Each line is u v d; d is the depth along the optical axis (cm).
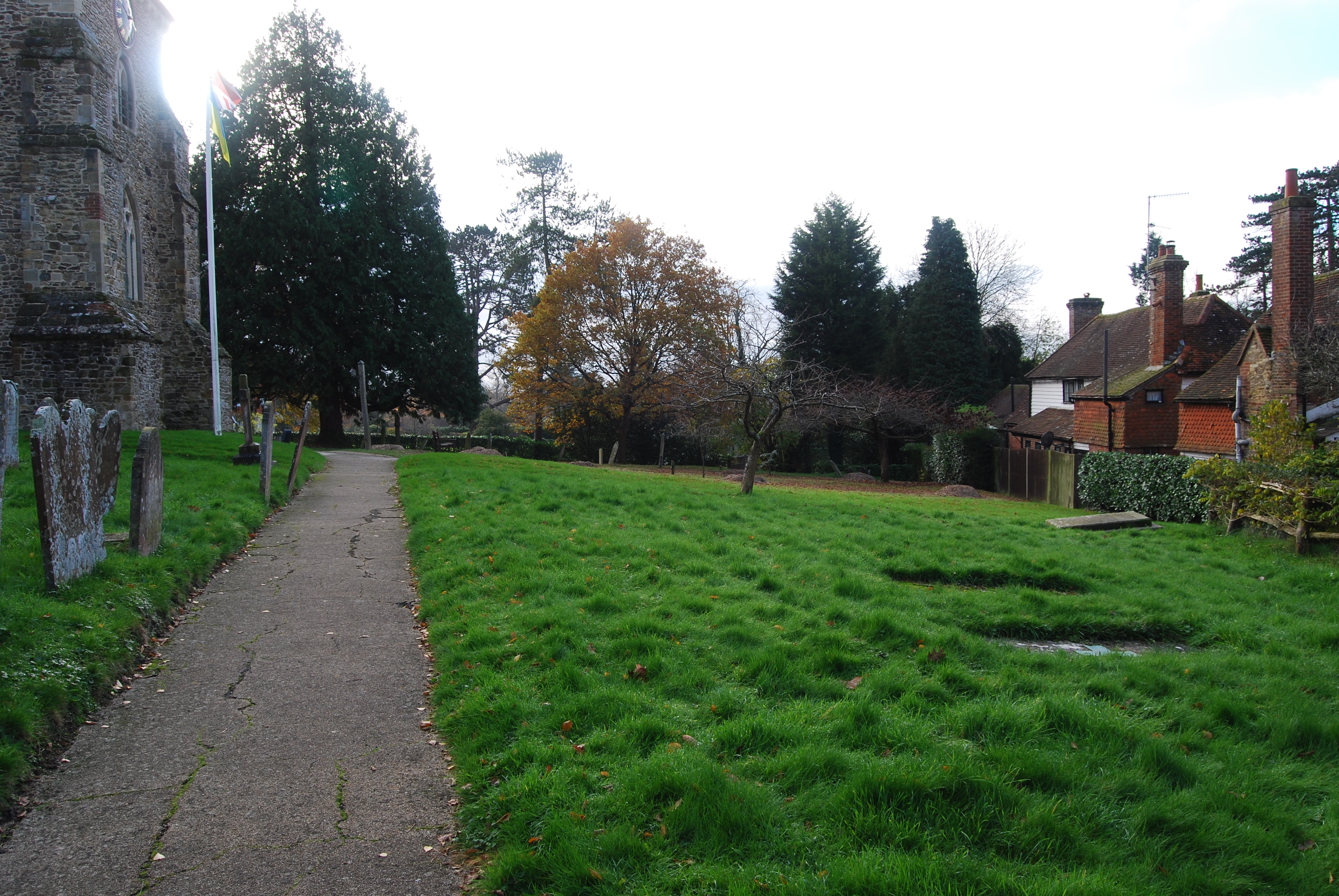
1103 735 538
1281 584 1084
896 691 598
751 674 619
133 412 2158
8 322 2153
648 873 379
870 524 1388
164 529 963
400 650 702
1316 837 446
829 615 762
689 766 455
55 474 677
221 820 436
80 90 2130
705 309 4069
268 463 1316
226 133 3541
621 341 4150
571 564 905
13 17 2134
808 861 388
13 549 761
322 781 480
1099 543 1391
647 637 664
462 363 3988
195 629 733
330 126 3653
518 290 5884
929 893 358
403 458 2330
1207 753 546
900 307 5556
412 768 500
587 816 420
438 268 3928
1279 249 2144
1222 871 401
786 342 3825
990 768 468
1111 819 439
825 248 4806
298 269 3534
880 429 3969
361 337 3656
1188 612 888
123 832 421
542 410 4338
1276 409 1587
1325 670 723
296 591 867
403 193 3825
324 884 385
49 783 464
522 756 480
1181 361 2850
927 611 815
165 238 2752
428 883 388
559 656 634
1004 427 4231
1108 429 2977
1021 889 367
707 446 4069
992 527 1521
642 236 4059
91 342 2123
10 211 2144
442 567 904
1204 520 1922
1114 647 809
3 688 505
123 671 614
